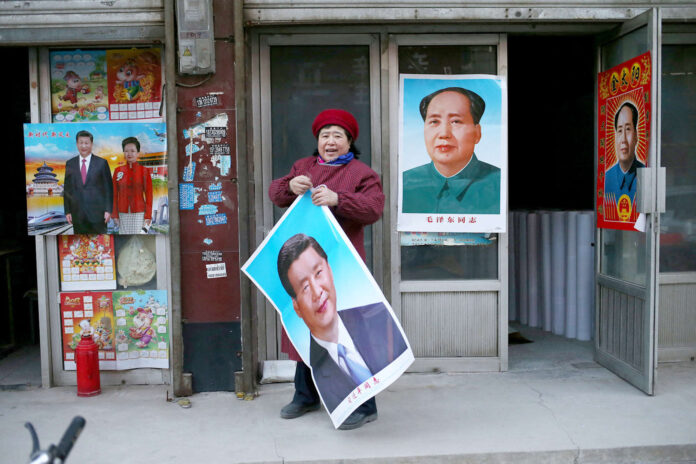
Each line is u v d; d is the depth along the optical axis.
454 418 3.67
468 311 4.48
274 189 3.59
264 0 4.02
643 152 3.95
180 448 3.31
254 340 4.16
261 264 3.50
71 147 4.20
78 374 4.11
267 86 4.31
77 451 3.29
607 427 3.50
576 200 6.61
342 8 4.06
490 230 4.40
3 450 3.32
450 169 4.37
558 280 5.46
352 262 3.32
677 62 4.66
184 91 3.96
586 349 5.06
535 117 7.31
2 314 5.27
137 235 4.32
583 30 4.34
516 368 4.59
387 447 3.29
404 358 3.25
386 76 4.27
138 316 4.33
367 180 3.49
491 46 4.38
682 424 3.54
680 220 4.70
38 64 4.20
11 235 5.80
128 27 4.01
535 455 3.22
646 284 3.95
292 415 3.70
